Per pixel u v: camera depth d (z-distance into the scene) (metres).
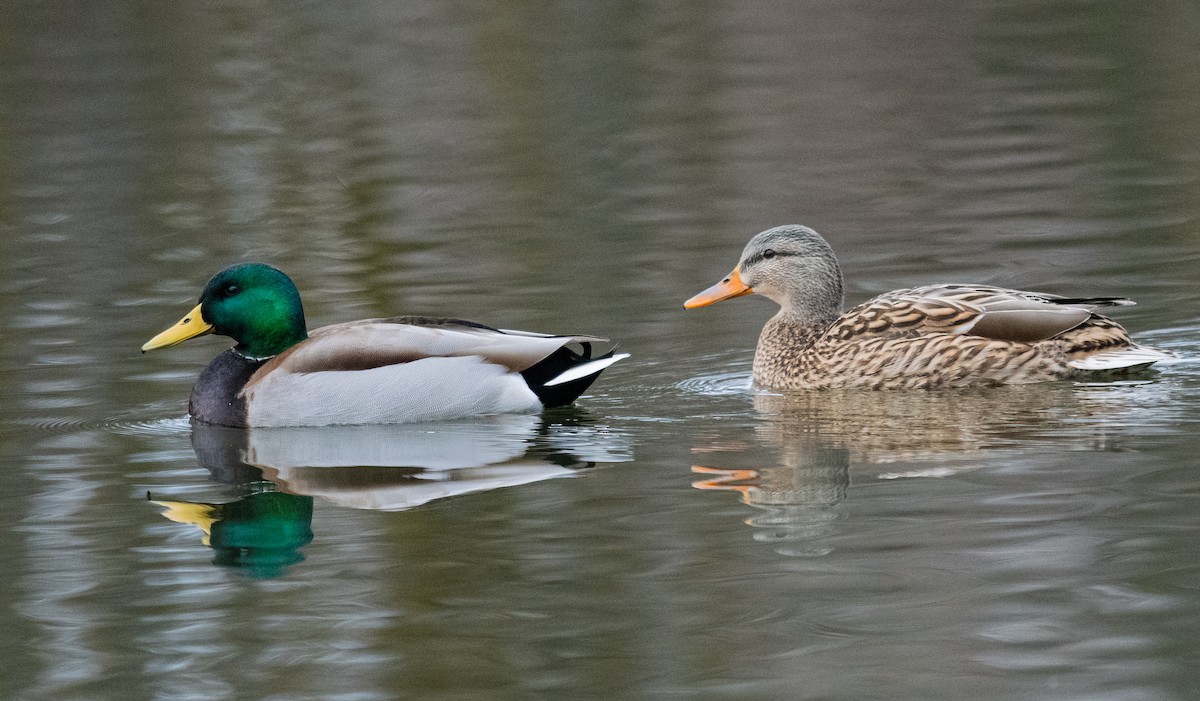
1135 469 11.49
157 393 15.09
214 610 9.55
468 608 9.43
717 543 10.35
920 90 30.66
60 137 28.23
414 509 11.38
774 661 8.56
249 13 38.34
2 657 8.93
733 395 14.80
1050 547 9.96
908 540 10.21
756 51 34.62
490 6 38.97
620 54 34.34
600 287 18.47
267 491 11.99
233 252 20.75
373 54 34.34
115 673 8.72
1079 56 33.06
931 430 12.95
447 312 17.50
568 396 14.42
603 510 11.16
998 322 14.51
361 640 9.06
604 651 8.80
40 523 11.29
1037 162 24.64
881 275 18.81
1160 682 8.13
